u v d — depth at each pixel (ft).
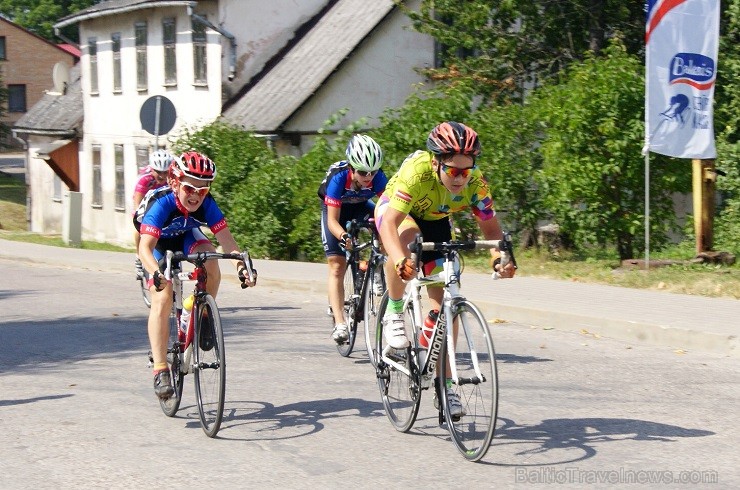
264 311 54.75
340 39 111.86
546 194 66.69
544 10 93.40
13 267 83.92
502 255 25.43
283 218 81.15
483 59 96.78
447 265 25.94
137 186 46.37
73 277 75.31
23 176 262.88
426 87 111.04
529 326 46.62
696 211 59.77
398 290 28.22
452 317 25.80
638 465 24.88
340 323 40.09
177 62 126.21
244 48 119.34
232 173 88.53
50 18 380.17
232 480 24.50
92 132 150.82
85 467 25.98
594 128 62.18
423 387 27.43
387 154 73.36
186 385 35.83
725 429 28.43
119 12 134.62
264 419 30.63
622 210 64.03
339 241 38.27
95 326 50.90
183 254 28.78
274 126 104.47
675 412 30.50
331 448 27.20
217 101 118.93
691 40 56.44
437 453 26.40
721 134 75.92
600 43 93.66
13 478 25.18
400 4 96.94
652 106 56.44
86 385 36.65
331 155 80.18
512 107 71.51
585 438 27.53
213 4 118.52
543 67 96.89
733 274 54.90
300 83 108.88
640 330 42.37
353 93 108.58
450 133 25.12
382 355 29.50
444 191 26.86
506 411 30.81
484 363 24.53
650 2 55.83
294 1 121.60
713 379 35.22
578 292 52.16
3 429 30.25
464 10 92.84
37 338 47.75
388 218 26.63
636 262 59.72
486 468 24.85
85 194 154.30
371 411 31.42
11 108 323.98
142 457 26.76
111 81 143.54
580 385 34.42
